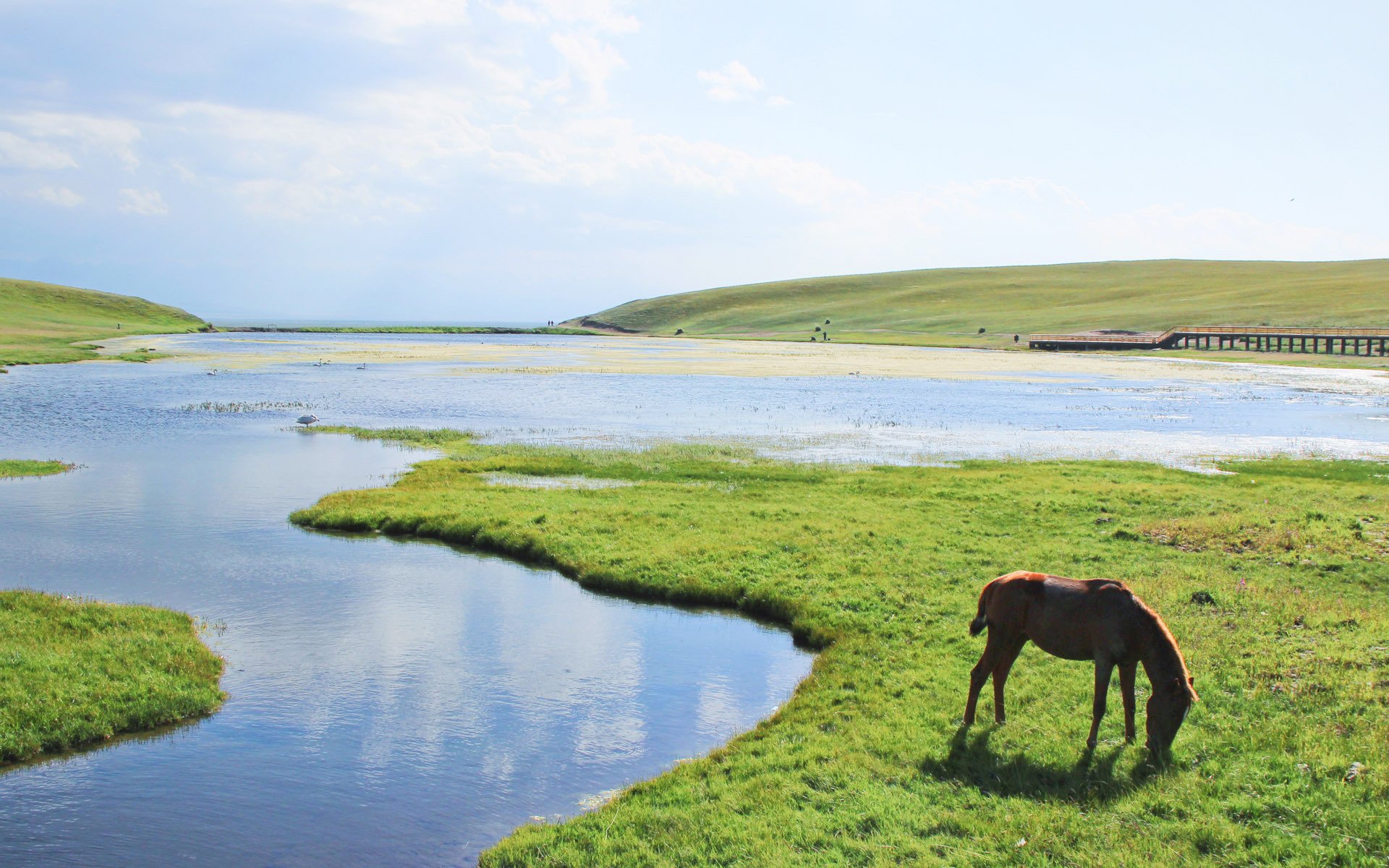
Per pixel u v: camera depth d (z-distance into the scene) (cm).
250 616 1755
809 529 2280
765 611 1781
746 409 5212
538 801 1085
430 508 2552
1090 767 1048
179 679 1388
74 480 3067
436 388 6319
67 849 977
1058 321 15350
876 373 8181
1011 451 3744
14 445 3750
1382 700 1180
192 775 1143
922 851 888
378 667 1505
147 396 5575
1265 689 1241
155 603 1828
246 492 2905
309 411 4984
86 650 1473
